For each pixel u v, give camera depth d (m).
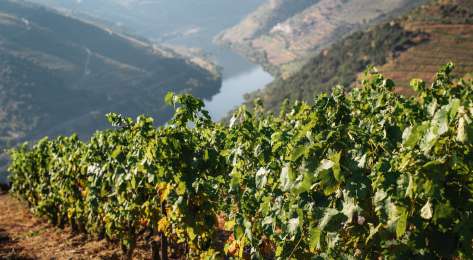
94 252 13.00
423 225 3.83
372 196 4.37
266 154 7.02
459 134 3.37
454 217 3.71
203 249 8.73
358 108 9.19
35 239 15.30
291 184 4.92
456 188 3.69
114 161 11.33
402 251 3.95
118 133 11.68
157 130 8.84
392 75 136.25
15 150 25.30
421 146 3.61
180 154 8.27
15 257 12.52
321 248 4.86
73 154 14.64
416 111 7.26
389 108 7.93
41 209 18.06
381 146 4.86
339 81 145.75
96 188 12.54
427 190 3.55
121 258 12.20
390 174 3.93
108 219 12.16
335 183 4.34
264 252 6.85
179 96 8.24
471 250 3.64
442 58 135.75
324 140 4.69
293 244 5.48
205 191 7.88
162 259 10.22
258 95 191.38
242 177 7.10
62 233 16.09
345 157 4.53
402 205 3.85
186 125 8.56
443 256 3.78
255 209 6.74
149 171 8.59
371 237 4.34
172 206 8.98
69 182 15.17
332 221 4.39
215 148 8.64
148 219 10.14
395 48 146.25
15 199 27.81
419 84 8.96
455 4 161.62
